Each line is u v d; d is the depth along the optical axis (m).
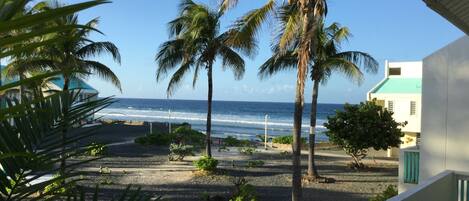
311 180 18.97
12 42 1.27
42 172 2.53
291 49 13.39
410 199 5.33
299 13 11.87
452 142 9.30
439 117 9.46
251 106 147.75
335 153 29.88
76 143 3.09
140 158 24.88
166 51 21.25
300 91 12.52
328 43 18.59
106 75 16.23
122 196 2.96
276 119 84.94
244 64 20.97
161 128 44.66
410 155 11.27
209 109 21.64
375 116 21.94
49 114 2.54
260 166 22.86
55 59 14.00
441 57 9.46
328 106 150.62
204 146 31.22
